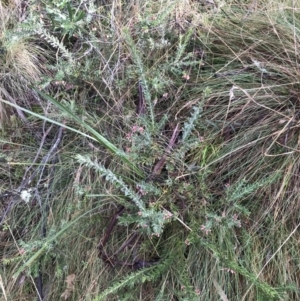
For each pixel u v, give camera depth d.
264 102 1.48
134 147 1.38
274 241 1.42
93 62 1.61
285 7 1.55
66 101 1.56
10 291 1.53
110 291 1.27
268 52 1.54
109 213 1.46
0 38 1.68
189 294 1.32
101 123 1.56
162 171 1.44
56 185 1.56
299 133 1.44
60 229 1.42
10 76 1.65
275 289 1.31
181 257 1.40
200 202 1.38
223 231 1.38
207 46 1.58
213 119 1.50
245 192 1.34
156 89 1.45
